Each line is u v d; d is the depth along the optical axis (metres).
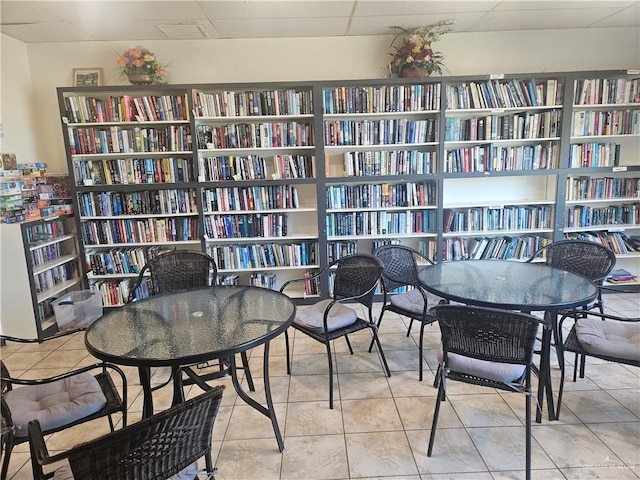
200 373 2.79
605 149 3.86
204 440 1.27
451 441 2.00
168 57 3.81
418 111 3.72
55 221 3.75
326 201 3.87
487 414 2.20
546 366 2.05
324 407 2.31
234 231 3.90
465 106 3.73
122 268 3.87
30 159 3.72
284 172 3.80
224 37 3.76
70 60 3.78
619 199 3.92
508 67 3.92
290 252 3.94
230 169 3.75
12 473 1.90
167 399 2.50
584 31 3.86
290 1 3.00
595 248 2.82
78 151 3.63
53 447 2.07
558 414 2.13
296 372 2.73
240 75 3.87
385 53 3.86
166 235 3.85
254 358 2.95
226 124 3.91
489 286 2.25
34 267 3.41
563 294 2.09
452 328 1.81
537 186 4.16
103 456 1.03
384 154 3.81
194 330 1.81
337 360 2.88
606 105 3.75
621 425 2.08
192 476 1.29
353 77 3.90
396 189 3.91
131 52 3.48
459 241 4.01
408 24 3.55
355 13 3.26
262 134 3.74
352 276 2.77
